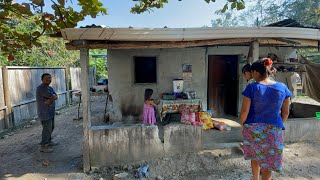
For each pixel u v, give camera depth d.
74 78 13.56
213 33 4.34
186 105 6.98
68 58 15.23
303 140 5.30
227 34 4.40
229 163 4.39
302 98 12.24
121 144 4.45
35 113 9.26
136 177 4.05
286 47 8.23
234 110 8.30
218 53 7.86
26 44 3.82
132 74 7.63
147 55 7.59
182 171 4.21
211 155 4.56
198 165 4.33
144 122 6.28
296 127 5.25
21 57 10.98
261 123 2.96
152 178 4.02
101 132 4.38
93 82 16.91
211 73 8.20
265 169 2.98
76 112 10.44
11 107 7.59
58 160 4.96
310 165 4.31
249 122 3.05
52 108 5.44
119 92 7.64
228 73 8.32
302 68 7.48
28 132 7.29
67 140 6.34
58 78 11.43
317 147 5.01
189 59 7.74
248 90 3.03
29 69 8.88
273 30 4.59
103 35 4.02
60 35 4.29
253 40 4.79
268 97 2.93
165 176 4.09
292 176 3.95
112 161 4.45
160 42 4.52
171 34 4.21
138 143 4.48
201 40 4.61
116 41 4.36
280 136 2.96
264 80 3.06
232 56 8.25
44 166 4.65
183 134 4.59
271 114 2.94
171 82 7.74
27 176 4.23
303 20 16.39
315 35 4.87
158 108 7.49
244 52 7.93
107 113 8.70
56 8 3.39
